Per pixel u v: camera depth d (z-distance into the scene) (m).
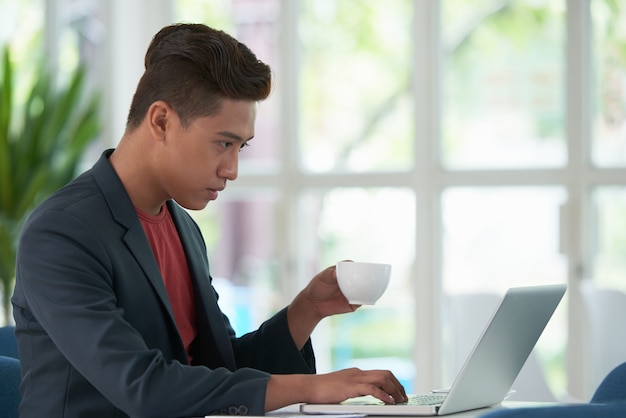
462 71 5.36
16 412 2.29
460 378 1.88
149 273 2.17
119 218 2.16
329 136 5.61
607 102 5.11
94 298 2.00
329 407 1.91
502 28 5.29
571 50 5.12
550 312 2.18
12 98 5.34
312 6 5.63
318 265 5.61
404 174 5.42
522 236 5.25
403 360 5.44
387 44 5.51
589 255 5.14
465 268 5.34
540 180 5.18
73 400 2.08
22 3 5.96
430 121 5.37
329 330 5.53
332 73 5.60
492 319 1.89
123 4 5.82
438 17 5.36
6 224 5.22
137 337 2.00
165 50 2.19
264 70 2.20
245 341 2.53
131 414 1.94
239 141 2.19
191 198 2.21
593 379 3.98
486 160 5.33
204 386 1.93
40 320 2.03
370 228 5.51
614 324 3.90
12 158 5.29
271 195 5.69
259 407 1.91
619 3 5.09
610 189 5.12
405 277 5.44
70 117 5.55
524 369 3.78
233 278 5.75
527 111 5.26
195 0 5.84
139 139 2.22
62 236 2.06
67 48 5.91
